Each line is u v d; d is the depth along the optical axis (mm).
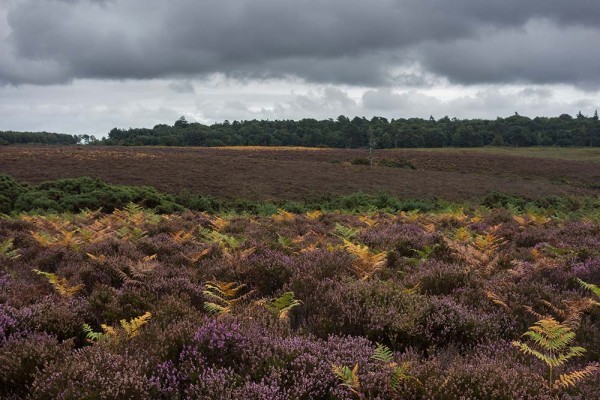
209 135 183250
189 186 44750
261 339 3932
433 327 4613
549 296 5496
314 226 14273
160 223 14500
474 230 13680
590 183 63000
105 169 52906
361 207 28266
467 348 4348
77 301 5301
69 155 64562
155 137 179375
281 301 5070
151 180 46812
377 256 7242
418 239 9992
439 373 3479
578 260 7762
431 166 78312
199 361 3535
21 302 5484
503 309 5262
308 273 6664
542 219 14938
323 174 58406
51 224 14258
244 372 3512
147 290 5941
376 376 3340
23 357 3699
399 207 29344
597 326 4887
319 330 4691
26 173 47750
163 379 3467
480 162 84375
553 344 3686
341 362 3641
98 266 7125
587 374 3564
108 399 3035
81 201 24031
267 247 8883
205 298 5801
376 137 181875
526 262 7410
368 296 5215
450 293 6070
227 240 9312
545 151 138625
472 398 3160
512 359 3893
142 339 3992
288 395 3166
